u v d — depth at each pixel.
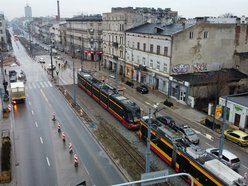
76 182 22.45
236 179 17.77
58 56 104.50
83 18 102.00
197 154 21.42
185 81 43.34
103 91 42.03
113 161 25.88
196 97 43.19
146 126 29.38
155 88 52.84
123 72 66.50
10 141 29.92
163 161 25.98
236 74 47.88
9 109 40.47
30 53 111.75
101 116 38.56
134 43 59.09
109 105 39.62
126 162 25.72
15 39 183.50
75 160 24.86
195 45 47.44
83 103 44.88
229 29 49.06
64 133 32.44
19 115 38.97
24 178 22.95
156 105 43.69
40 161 25.78
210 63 49.62
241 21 58.44
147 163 19.12
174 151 23.95
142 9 77.94
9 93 50.44
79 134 32.25
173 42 45.84
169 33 47.28
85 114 39.31
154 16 69.75
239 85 46.00
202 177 20.09
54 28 147.25
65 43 125.44
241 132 30.77
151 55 52.78
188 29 46.06
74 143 29.73
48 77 66.31
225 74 45.75
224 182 17.83
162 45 48.75
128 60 63.06
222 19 62.56
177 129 32.12
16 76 63.81
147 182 12.56
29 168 24.53
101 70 74.44
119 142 30.05
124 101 35.91
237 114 35.06
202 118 38.22
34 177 23.11
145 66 54.97
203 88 43.69
